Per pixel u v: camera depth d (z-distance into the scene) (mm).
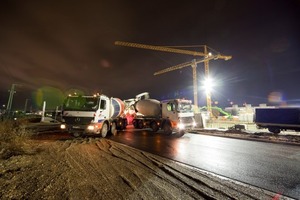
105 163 5434
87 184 3818
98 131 10352
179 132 13680
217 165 5777
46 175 4250
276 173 5051
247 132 15445
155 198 3295
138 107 16953
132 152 7203
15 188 3486
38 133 12070
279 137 12938
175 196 3412
